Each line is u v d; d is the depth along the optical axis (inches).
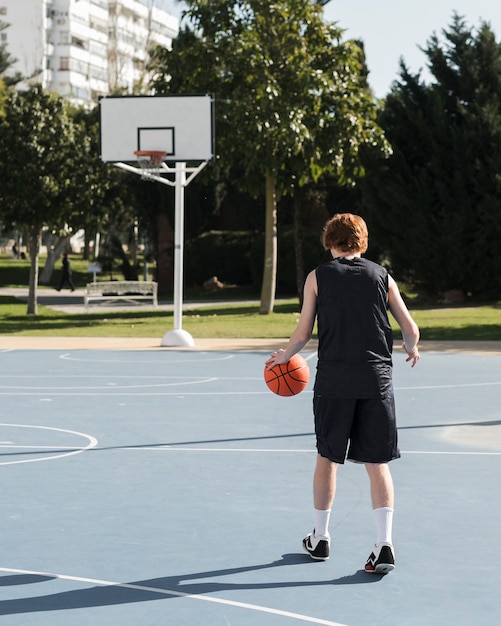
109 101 1106.7
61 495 321.7
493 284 1601.9
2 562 243.9
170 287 2246.6
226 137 1402.6
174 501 313.1
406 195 1589.6
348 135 1390.3
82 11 5022.1
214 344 992.2
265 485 338.0
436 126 1588.3
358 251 251.3
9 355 882.8
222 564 242.5
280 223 2222.0
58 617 204.1
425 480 345.1
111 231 2554.1
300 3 1376.7
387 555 233.1
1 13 4805.6
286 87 1376.7
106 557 248.5
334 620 202.2
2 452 402.3
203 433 452.1
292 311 1526.8
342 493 321.4
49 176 1459.2
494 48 1627.7
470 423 478.9
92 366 782.5
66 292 2369.6
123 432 455.2
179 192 973.8
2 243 4033.0
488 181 1561.3
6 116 1461.6
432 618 203.8
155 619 202.8
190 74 1375.5
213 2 1382.9
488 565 242.1
